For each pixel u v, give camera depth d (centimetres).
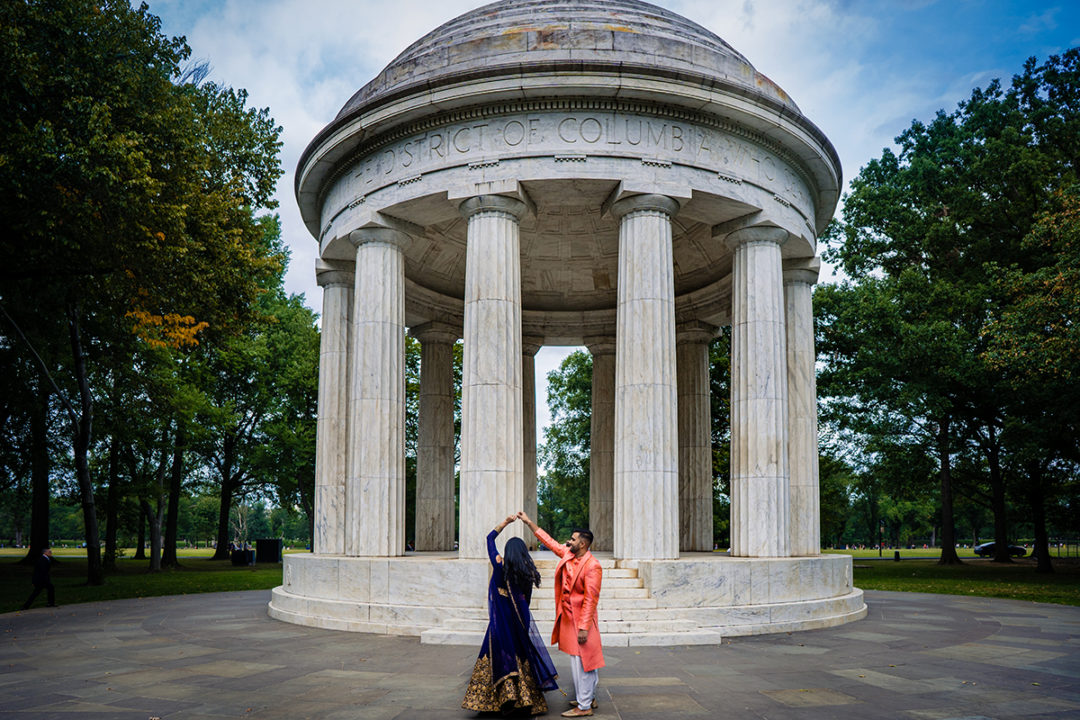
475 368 1873
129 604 2523
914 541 14912
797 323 2392
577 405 6206
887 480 4728
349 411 2381
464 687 1134
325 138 2198
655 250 1912
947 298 3941
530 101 1938
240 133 3047
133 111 2366
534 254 3034
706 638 1553
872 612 2194
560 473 6562
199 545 15588
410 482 5703
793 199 2216
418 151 2038
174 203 2484
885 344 3941
